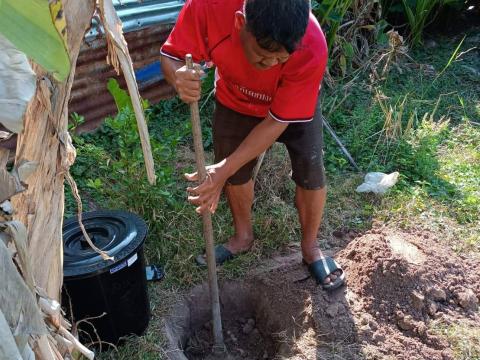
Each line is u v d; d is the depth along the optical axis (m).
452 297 2.42
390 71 4.48
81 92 3.42
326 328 2.30
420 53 4.96
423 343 2.24
